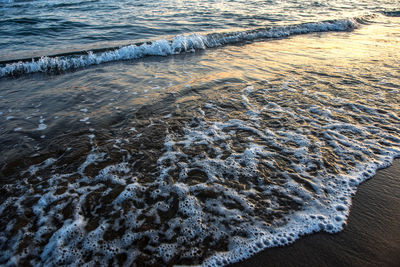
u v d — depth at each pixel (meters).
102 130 4.09
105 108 4.78
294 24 11.59
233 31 10.45
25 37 9.66
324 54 7.90
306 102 4.89
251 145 3.70
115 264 2.15
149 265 2.14
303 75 6.20
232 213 2.63
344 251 2.26
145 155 3.50
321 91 5.32
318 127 4.10
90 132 4.03
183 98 5.14
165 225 2.50
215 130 4.07
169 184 2.99
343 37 10.21
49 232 2.41
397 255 2.23
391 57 7.39
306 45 9.09
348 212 2.64
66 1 19.30
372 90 5.30
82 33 10.24
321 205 2.72
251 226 2.49
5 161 3.33
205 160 3.40
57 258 2.19
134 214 2.61
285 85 5.66
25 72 6.81
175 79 6.19
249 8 15.66
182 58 8.01
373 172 3.18
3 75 6.59
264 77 6.16
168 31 10.63
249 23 12.08
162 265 2.14
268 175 3.13
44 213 2.61
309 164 3.31
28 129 4.09
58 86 5.88
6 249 2.24
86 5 17.03
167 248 2.28
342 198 2.81
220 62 7.42
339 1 19.00
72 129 4.11
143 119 4.40
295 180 3.05
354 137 3.84
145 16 13.32
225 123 4.27
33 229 2.44
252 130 4.06
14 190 2.88
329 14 14.30
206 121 4.33
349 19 12.26
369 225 2.51
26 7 16.91
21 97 5.29
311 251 2.27
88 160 3.39
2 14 14.23
